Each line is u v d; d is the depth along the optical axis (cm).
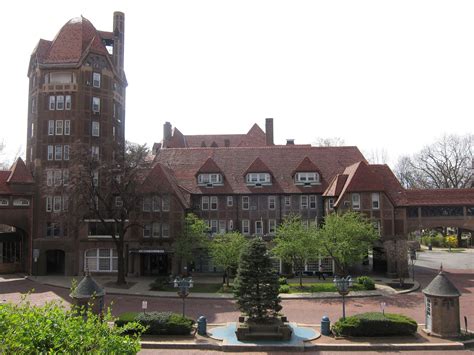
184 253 4644
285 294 4012
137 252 5112
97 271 5288
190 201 5506
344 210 5044
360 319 2748
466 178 8819
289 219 5128
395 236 5003
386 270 5303
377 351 2534
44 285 4672
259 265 2761
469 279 4816
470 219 5197
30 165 5559
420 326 2983
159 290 4297
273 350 2544
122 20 6184
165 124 8056
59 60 5528
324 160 5900
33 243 5316
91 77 5559
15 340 1078
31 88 5738
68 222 4838
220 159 6012
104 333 1216
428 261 6512
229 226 5516
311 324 3066
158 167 5181
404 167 10938
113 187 4722
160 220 5125
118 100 5969
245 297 2748
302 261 4509
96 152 5484
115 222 5138
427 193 5281
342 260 4334
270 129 7375
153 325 2752
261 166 5622
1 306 1219
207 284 4634
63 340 1156
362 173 5091
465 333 2786
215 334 2802
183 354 2478
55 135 5434
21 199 5362
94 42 5666
